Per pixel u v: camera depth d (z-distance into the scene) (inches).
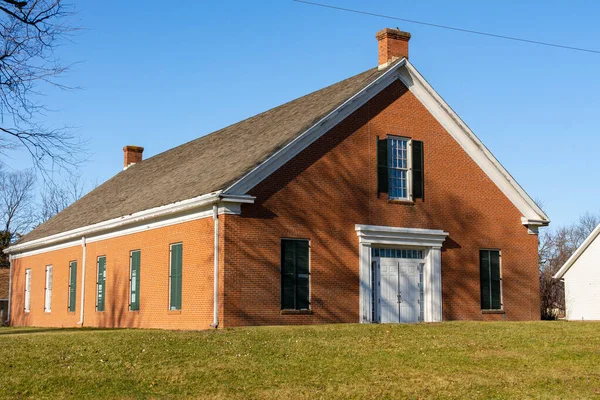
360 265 1005.8
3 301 2144.4
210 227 928.3
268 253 933.2
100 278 1219.2
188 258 971.9
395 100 1073.5
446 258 1093.8
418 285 1075.3
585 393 576.1
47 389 562.6
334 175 998.4
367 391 565.3
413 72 1082.1
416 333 805.2
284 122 1093.1
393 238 1040.2
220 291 901.8
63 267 1376.7
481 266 1129.4
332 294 976.3
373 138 1043.3
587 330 855.1
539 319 1179.3
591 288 1694.1
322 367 627.8
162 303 1024.2
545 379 611.2
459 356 683.4
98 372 601.3
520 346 738.2
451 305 1086.4
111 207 1302.9
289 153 962.1
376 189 1037.2
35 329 1179.9
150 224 1073.5
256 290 919.7
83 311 1270.9
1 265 2588.6
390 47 1094.4
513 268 1165.1
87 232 1249.4
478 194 1143.0
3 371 607.2
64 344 717.3
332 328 829.2
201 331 808.3
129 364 625.0
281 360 646.5
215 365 625.0
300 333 782.5
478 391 575.8
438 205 1096.8
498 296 1139.9
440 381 596.4
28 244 1525.6
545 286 1723.7
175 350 676.7
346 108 1019.3
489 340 765.3
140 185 1353.3
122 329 986.1
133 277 1111.6
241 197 911.0
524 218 1184.2
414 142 1083.3
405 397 557.0
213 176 1009.5
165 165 1403.8
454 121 1124.5
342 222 998.4
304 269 959.0
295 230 956.6
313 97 1171.9
